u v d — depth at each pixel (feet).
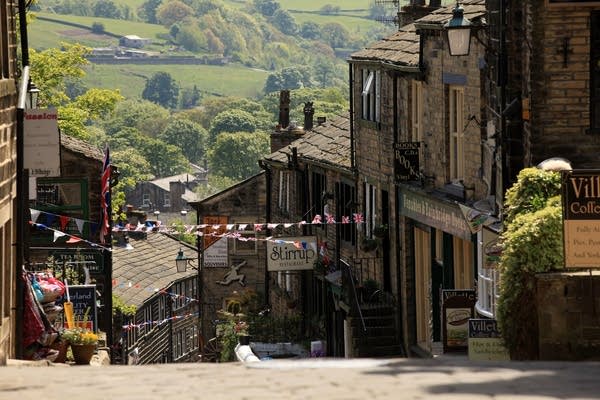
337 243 175.52
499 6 105.19
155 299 280.31
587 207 75.25
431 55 134.82
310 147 198.29
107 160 159.02
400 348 147.74
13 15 101.24
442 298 107.55
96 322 137.18
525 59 100.83
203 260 252.42
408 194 142.82
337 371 53.57
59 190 171.32
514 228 81.51
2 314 91.40
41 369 59.41
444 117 130.82
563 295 75.87
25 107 99.19
